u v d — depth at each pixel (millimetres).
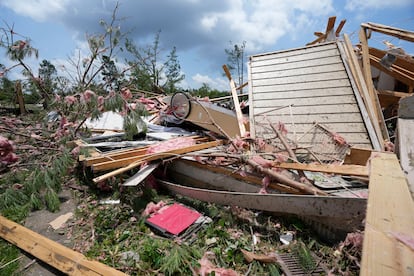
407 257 777
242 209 2775
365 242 863
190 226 2590
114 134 4988
